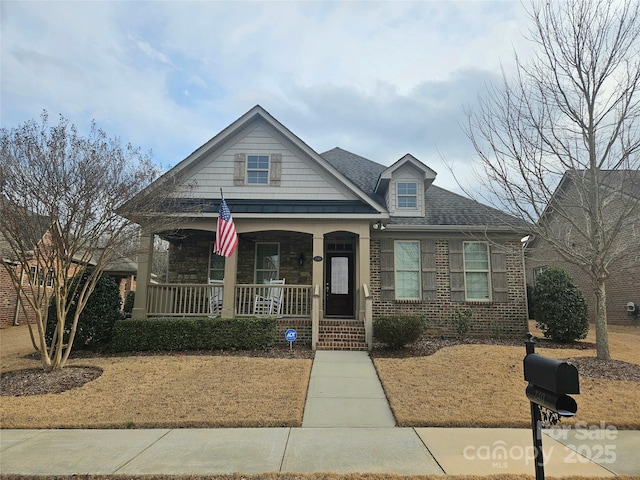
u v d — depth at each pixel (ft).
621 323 53.67
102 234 29.25
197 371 26.43
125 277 75.92
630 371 25.05
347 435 16.87
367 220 39.73
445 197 50.39
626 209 25.32
